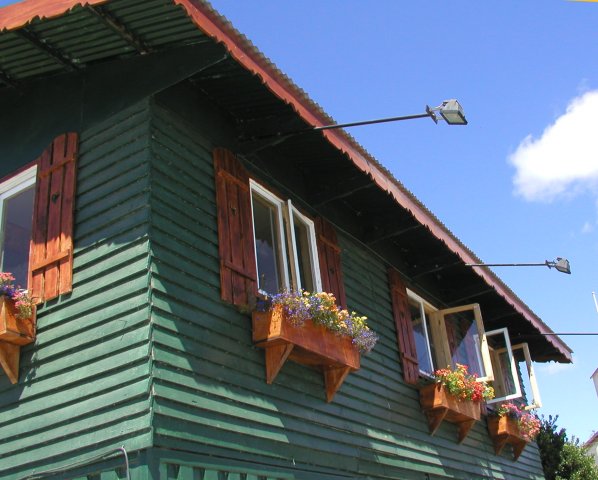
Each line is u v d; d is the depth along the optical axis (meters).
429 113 6.96
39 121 7.54
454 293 12.11
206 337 6.34
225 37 6.18
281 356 6.86
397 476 8.54
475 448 11.27
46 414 6.11
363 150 8.10
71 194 6.83
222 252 6.91
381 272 10.30
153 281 6.00
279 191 8.27
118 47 6.86
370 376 8.88
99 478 5.54
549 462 16.91
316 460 7.14
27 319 6.49
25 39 6.71
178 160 6.84
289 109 7.47
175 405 5.71
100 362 5.96
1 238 7.39
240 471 6.08
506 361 13.88
